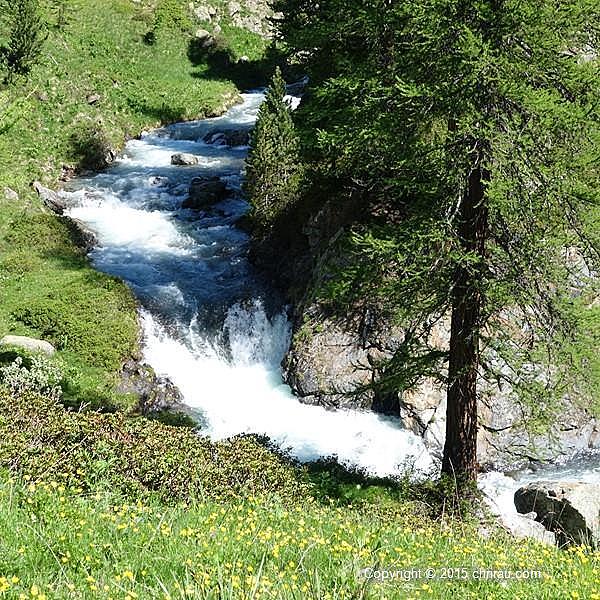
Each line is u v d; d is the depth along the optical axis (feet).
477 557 26.73
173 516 26.05
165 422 63.77
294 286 75.97
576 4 34.30
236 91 165.17
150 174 115.34
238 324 77.05
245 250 89.56
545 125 35.53
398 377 45.93
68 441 35.09
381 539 26.78
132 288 79.66
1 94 60.29
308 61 73.15
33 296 74.49
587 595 22.43
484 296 40.57
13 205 91.61
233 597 17.61
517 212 37.14
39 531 20.86
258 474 39.29
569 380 40.60
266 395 70.13
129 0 177.06
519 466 58.85
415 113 38.99
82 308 73.10
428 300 43.60
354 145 43.70
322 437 62.54
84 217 98.68
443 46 36.01
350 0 46.16
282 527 27.43
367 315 66.08
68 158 113.80
